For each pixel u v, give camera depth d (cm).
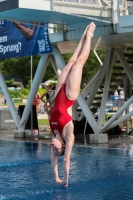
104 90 2550
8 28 2742
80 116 3036
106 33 2241
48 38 2502
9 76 8800
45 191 1288
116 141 2512
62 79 1255
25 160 1838
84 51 1270
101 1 2502
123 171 1576
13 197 1225
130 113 2414
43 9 1959
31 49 2612
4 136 2950
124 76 2986
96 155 1959
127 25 2062
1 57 2827
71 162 1775
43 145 2386
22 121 2844
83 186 1347
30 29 2602
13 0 1911
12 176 1516
